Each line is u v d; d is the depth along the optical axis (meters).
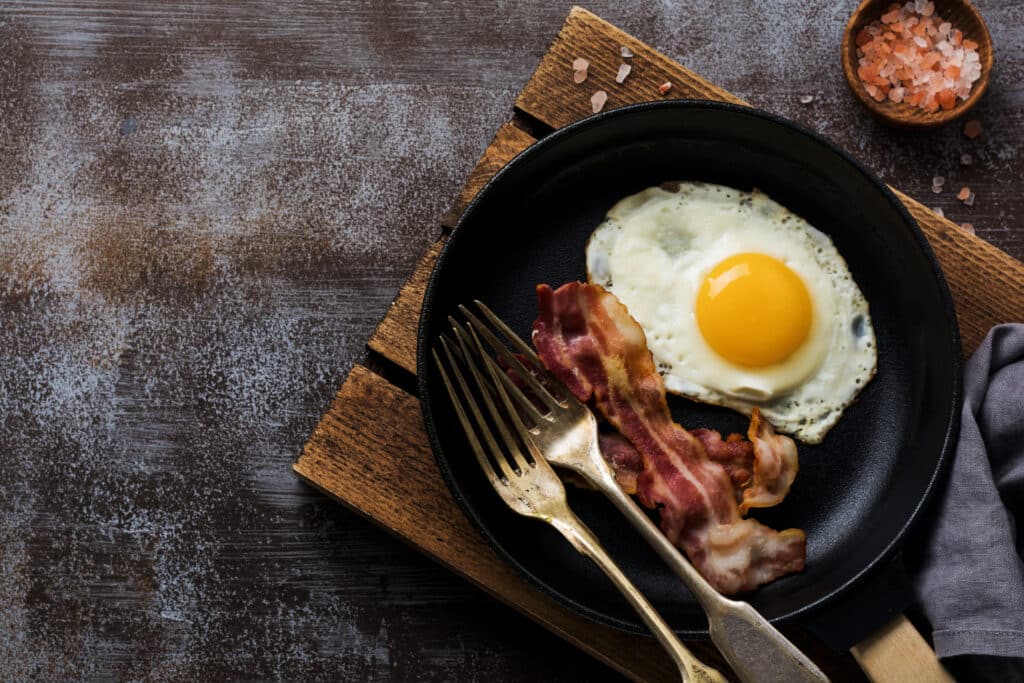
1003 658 0.61
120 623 0.67
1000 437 0.62
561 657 0.66
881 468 0.63
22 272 0.69
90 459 0.68
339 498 0.64
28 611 0.67
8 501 0.68
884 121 0.67
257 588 0.67
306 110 0.69
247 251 0.68
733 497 0.61
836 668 0.63
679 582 0.62
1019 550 0.63
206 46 0.69
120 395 0.68
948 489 0.61
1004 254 0.64
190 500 0.67
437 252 0.65
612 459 0.62
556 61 0.66
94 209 0.69
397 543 0.67
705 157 0.64
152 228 0.69
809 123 0.69
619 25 0.69
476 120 0.69
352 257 0.68
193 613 0.67
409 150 0.69
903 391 0.63
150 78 0.69
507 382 0.60
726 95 0.65
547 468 0.60
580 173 0.64
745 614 0.57
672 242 0.64
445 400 0.63
